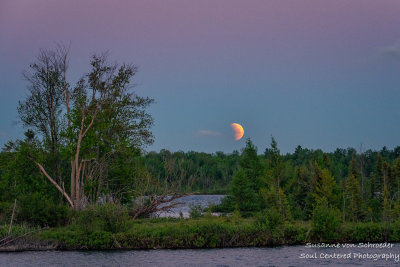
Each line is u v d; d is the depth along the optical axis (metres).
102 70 54.00
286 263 30.31
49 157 54.72
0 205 43.59
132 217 50.97
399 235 38.97
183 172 56.16
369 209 51.25
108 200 53.56
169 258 31.95
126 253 33.78
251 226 38.06
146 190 52.53
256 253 33.78
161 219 48.38
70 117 53.38
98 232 35.91
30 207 40.03
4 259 31.53
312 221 38.97
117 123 55.72
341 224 39.50
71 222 41.06
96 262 30.58
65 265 29.70
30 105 53.69
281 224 38.75
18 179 53.84
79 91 54.03
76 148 53.47
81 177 55.66
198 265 29.64
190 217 50.88
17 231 35.88
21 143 53.97
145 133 56.53
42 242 35.28
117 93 54.19
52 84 53.97
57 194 54.69
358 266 29.45
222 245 36.53
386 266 29.44
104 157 55.34
